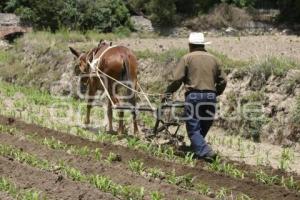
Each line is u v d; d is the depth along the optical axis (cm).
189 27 3641
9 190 1027
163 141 1392
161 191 1024
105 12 3594
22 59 2536
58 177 1077
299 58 1848
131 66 1412
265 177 1093
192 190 1048
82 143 1377
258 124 1455
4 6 3956
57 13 3528
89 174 1135
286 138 1391
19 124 1593
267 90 1490
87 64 1548
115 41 2775
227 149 1366
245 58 1891
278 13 3734
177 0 3856
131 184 1068
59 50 2344
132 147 1321
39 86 2270
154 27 3744
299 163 1244
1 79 2503
